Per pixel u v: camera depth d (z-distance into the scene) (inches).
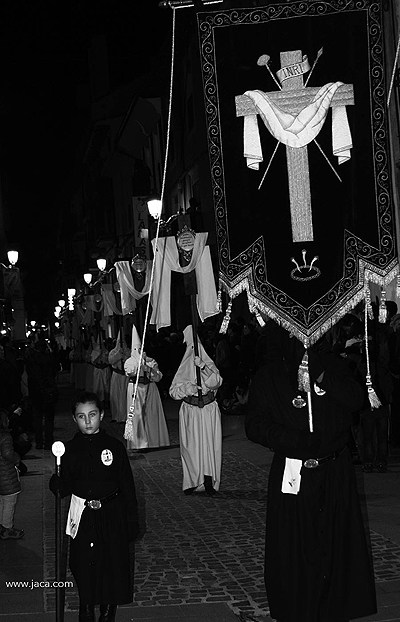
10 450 389.7
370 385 254.7
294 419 229.9
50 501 481.4
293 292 256.5
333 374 232.2
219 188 260.5
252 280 257.9
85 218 2559.1
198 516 417.7
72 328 1713.8
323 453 227.3
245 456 594.9
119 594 245.8
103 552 245.9
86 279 1233.4
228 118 261.1
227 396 871.7
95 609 282.4
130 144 1681.8
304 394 230.8
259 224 258.8
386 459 493.4
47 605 291.4
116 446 254.2
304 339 254.7
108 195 2132.1
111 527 247.9
